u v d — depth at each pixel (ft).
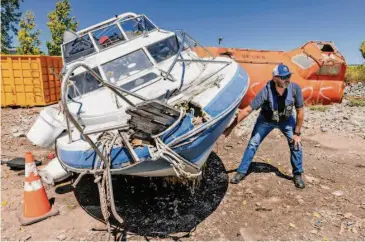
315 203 12.67
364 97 44.68
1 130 26.99
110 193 9.91
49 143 12.99
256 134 14.62
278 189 14.08
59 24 74.18
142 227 11.48
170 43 16.85
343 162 17.31
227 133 14.85
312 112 31.22
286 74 12.45
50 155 19.58
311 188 14.10
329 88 35.06
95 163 10.52
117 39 16.93
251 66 33.14
